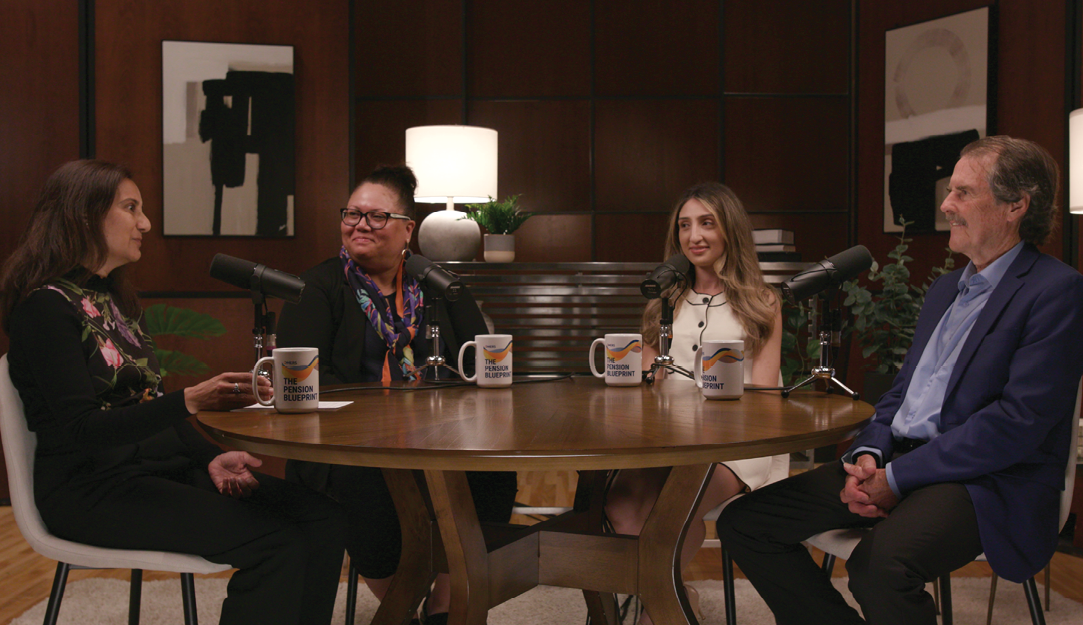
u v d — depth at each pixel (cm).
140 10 393
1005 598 245
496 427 123
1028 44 421
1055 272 151
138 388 159
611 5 543
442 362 193
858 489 151
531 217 545
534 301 358
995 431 141
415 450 106
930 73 472
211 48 399
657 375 214
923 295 343
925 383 169
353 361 208
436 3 537
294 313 206
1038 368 142
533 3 542
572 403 151
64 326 141
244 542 141
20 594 251
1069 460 148
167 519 140
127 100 393
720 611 234
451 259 370
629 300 356
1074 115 319
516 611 232
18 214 379
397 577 159
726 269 220
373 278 219
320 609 158
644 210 546
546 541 150
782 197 542
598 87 544
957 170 165
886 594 133
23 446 144
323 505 160
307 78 409
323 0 409
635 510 188
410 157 384
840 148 538
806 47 539
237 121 402
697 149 544
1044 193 157
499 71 543
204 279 404
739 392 156
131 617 175
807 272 167
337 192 412
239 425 126
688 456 108
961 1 456
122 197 155
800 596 156
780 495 162
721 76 541
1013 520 141
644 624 184
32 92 381
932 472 146
